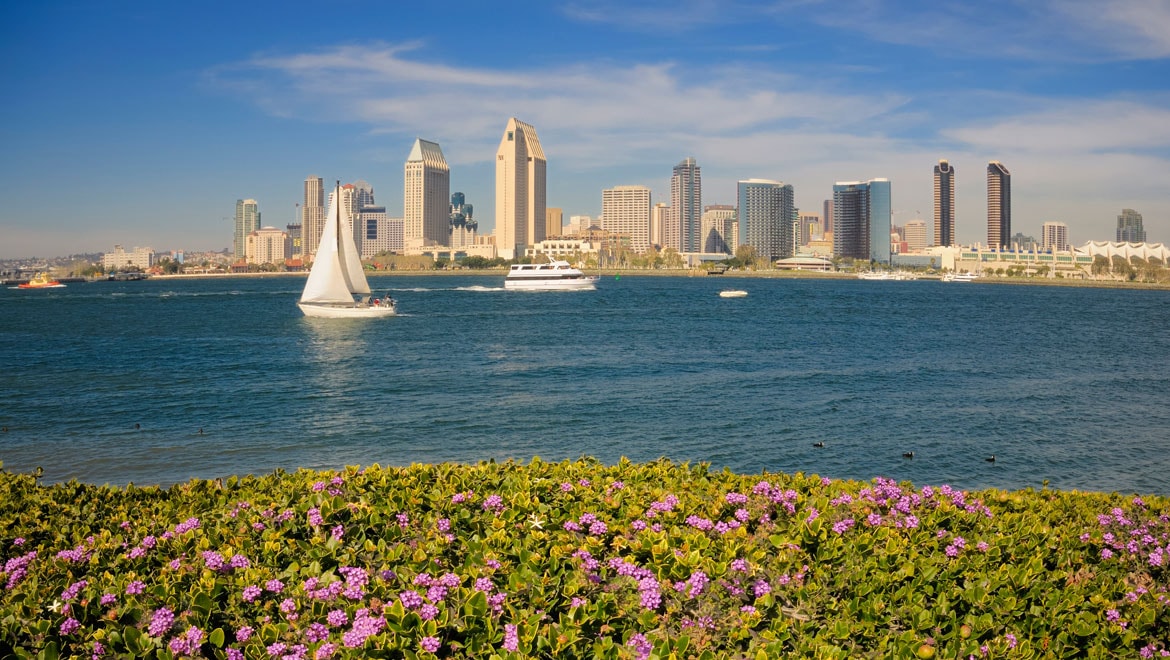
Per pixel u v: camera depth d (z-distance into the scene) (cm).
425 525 1608
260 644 1225
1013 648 1259
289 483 1877
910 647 1249
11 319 13225
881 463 3744
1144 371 7012
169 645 1206
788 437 4225
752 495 1762
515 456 3872
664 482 1867
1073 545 1616
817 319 13162
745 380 6181
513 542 1511
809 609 1355
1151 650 1303
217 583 1349
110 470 3644
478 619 1265
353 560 1455
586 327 11225
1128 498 1911
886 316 14100
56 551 1530
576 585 1352
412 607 1279
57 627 1258
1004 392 5712
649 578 1360
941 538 1591
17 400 5384
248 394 5619
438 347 8625
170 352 8288
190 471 3631
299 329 10856
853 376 6438
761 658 1183
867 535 1558
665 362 7319
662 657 1180
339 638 1255
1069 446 4078
